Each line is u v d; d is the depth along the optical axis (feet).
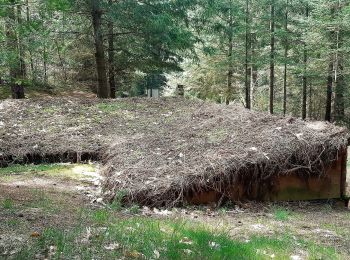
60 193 22.98
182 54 63.98
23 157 31.01
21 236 13.44
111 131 35.68
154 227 17.26
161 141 30.99
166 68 64.13
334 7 69.15
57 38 54.34
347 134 27.78
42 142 33.01
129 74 71.82
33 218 16.11
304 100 76.54
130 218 19.53
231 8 68.13
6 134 34.40
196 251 14.30
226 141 29.07
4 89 64.59
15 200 19.34
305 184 26.78
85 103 44.21
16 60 38.70
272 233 19.39
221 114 36.83
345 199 27.22
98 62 56.80
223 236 16.78
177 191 23.77
